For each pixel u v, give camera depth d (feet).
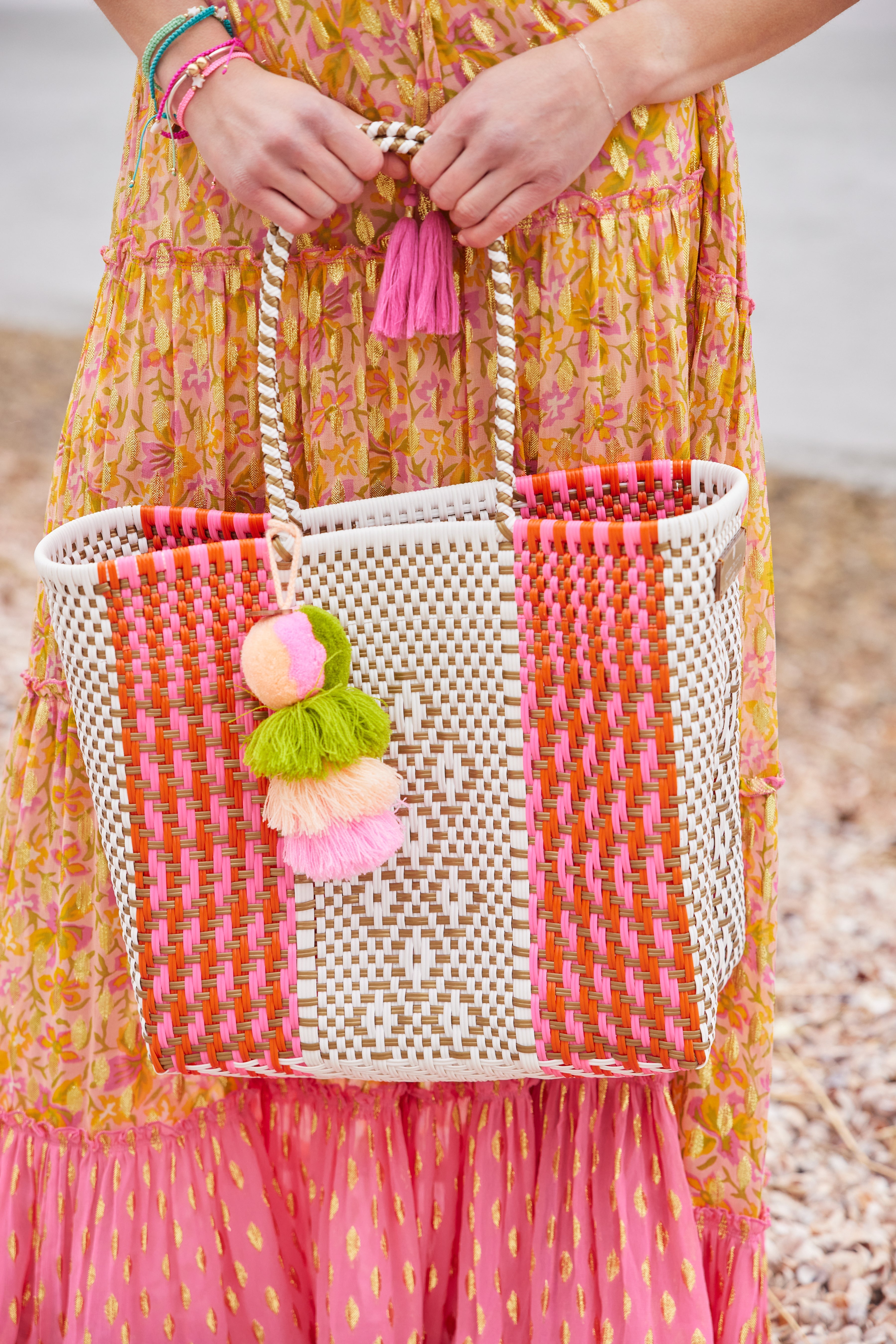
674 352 3.72
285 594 3.38
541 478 3.68
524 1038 3.48
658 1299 3.98
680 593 3.17
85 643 3.42
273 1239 4.23
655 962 3.35
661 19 3.39
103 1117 4.11
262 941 3.54
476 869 3.48
